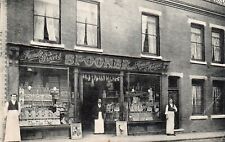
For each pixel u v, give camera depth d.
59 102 15.77
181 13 21.61
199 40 22.86
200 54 22.83
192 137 18.39
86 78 16.88
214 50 23.80
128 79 18.44
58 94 15.78
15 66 14.29
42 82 15.35
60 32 16.19
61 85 15.91
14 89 14.23
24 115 14.70
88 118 17.58
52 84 15.65
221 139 19.30
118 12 18.44
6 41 14.23
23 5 14.96
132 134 18.33
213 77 23.27
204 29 22.98
